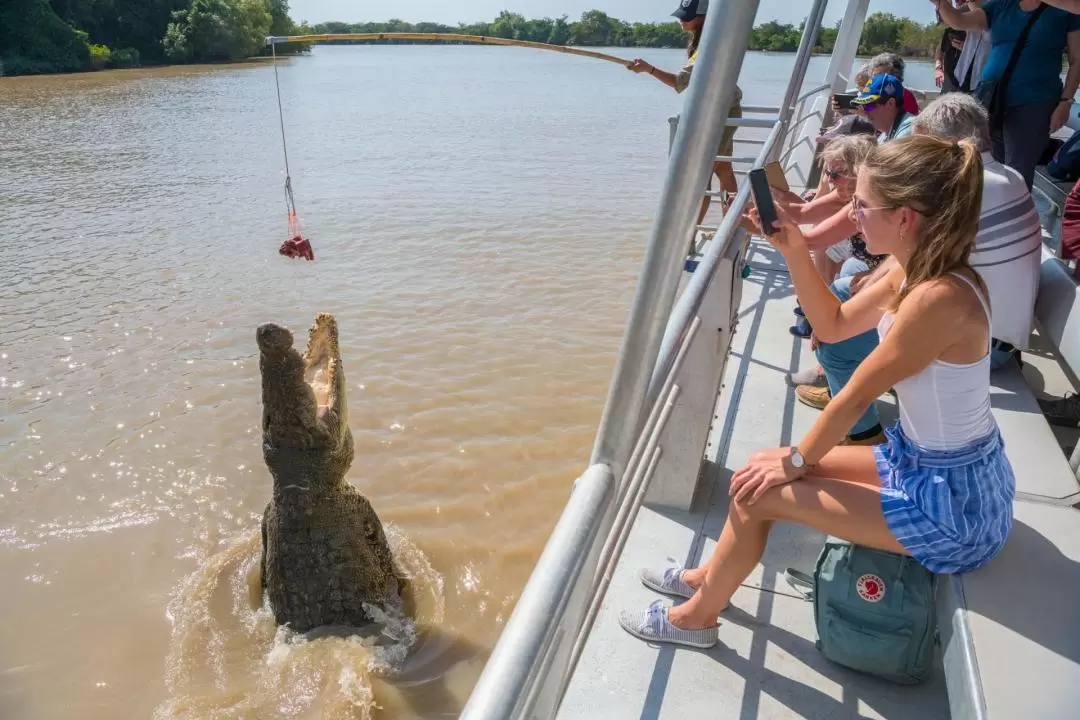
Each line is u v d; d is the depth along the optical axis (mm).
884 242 2225
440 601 5129
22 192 16438
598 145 21391
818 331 2662
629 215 14117
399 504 6031
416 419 7137
